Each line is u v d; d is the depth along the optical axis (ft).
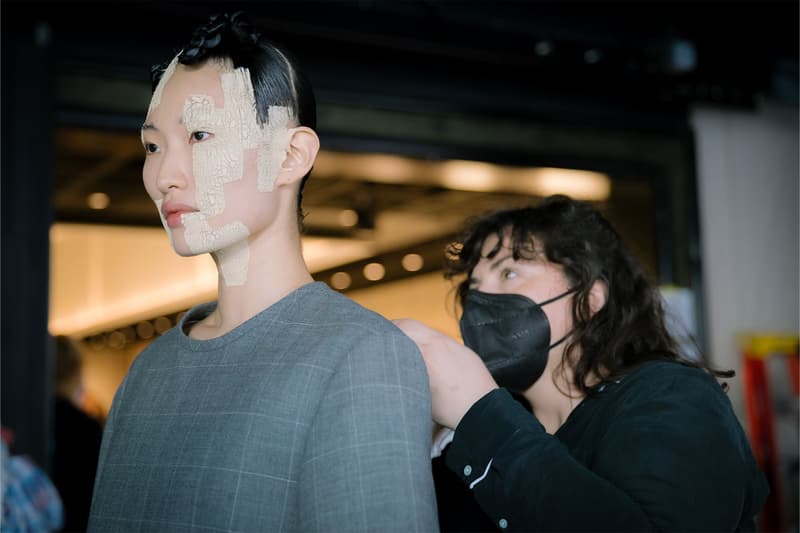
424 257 24.72
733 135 16.37
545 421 5.30
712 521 4.00
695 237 15.57
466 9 13.51
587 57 14.29
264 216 3.38
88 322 22.33
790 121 16.94
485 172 14.96
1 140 10.89
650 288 5.37
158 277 23.36
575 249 5.12
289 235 3.52
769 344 15.25
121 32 11.69
